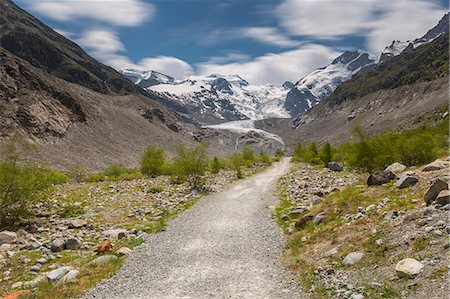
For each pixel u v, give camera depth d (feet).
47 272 47.44
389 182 67.15
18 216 74.38
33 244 58.70
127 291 41.55
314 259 46.01
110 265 49.03
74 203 93.35
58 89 643.04
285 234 62.03
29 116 515.50
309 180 124.26
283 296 38.32
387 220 47.67
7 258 53.67
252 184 135.54
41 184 79.71
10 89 540.93
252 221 74.33
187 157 127.85
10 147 76.07
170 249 56.80
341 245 46.85
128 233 66.13
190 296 39.78
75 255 54.70
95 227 71.41
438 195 46.24
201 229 69.10
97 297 40.19
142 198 101.96
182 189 118.52
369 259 40.37
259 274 45.19
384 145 108.47
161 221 73.41
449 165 65.05
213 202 97.45
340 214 59.41
